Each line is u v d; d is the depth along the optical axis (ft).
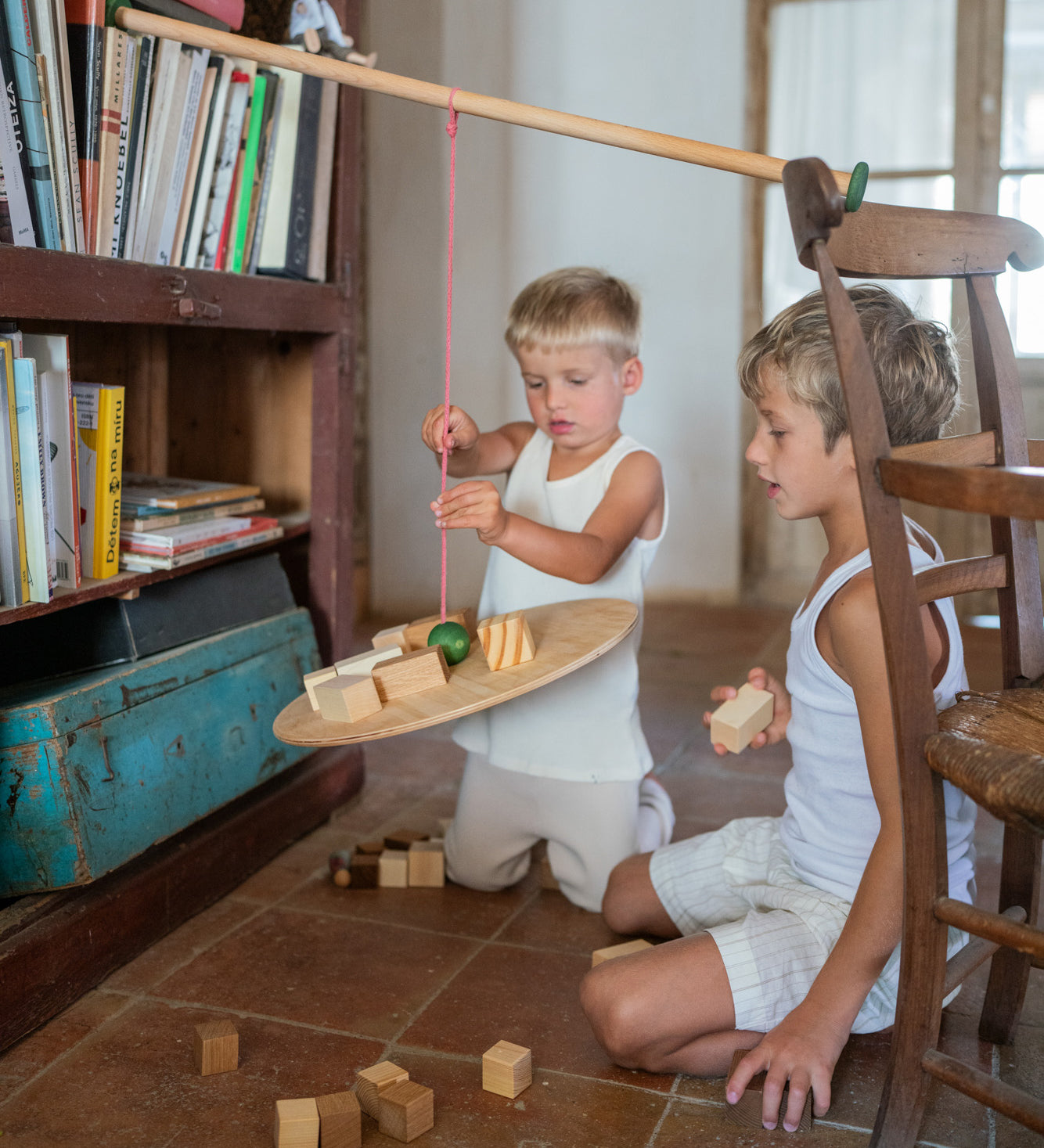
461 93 4.39
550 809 5.56
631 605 5.02
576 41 11.71
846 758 4.19
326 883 5.86
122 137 4.92
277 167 6.00
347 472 6.81
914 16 11.43
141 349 6.70
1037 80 11.30
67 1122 3.90
